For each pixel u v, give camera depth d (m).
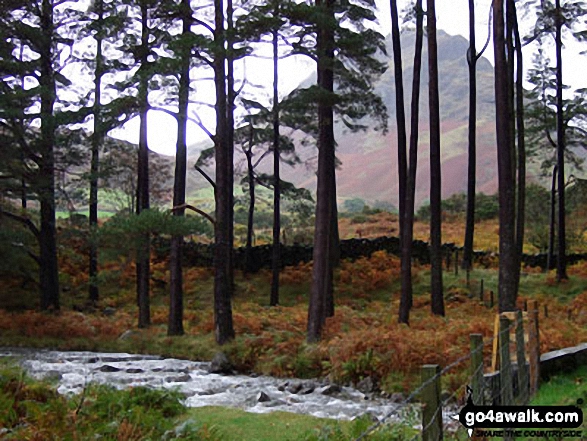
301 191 37.41
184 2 23.28
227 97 24.17
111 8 27.89
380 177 147.00
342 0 23.59
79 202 31.67
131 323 27.52
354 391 14.99
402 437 8.20
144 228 21.36
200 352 21.34
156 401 11.54
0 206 29.50
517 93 29.91
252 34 20.75
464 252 34.56
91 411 9.55
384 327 20.70
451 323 20.14
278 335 20.20
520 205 29.22
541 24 32.31
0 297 32.81
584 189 37.97
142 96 20.19
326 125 21.08
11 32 27.53
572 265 36.69
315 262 20.55
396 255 37.06
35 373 15.46
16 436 7.62
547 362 11.71
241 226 56.81
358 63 22.56
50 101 28.03
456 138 160.25
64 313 28.48
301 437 9.74
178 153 25.53
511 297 17.89
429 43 25.17
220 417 11.84
